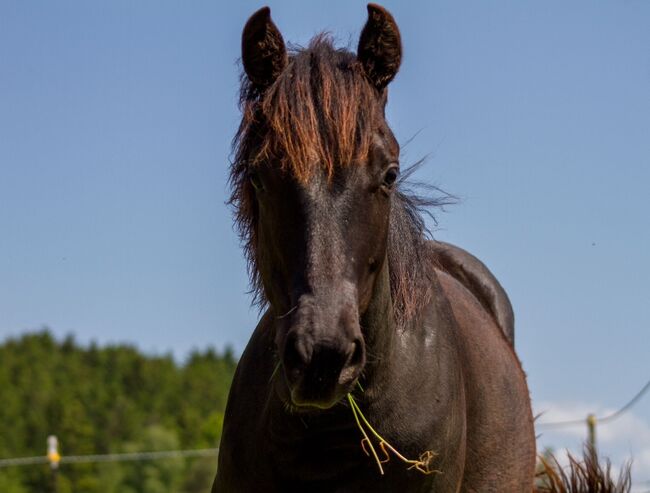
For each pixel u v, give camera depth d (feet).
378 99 16.92
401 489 17.51
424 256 19.21
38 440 279.90
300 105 15.42
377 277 16.37
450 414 18.21
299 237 15.30
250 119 16.55
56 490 55.57
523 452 21.71
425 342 18.33
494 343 22.30
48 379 320.50
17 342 348.38
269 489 17.78
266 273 16.56
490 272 26.78
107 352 351.25
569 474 26.27
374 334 16.80
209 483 227.81
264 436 17.60
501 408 21.07
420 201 21.11
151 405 327.67
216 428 317.83
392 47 17.21
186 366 362.74
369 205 15.64
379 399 17.17
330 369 14.67
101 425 291.99
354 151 15.40
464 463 19.27
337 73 15.92
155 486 252.01
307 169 15.14
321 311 14.76
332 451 17.26
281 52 17.08
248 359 18.97
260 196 16.15
